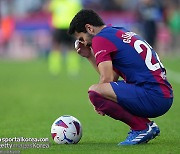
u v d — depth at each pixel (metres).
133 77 23.91
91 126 32.78
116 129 31.33
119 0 104.56
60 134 24.94
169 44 104.75
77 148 23.75
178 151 22.92
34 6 106.56
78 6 76.94
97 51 23.77
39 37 103.50
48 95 51.38
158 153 22.44
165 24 101.50
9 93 53.47
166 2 105.94
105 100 23.66
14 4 106.75
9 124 33.75
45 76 72.88
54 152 22.81
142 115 24.11
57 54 77.81
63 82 64.75
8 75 74.25
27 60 102.56
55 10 77.25
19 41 104.94
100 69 23.61
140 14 84.06
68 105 43.91
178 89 55.38
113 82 23.69
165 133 29.05
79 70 83.19
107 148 23.67
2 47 105.50
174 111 39.72
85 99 48.00
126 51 23.91
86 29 24.19
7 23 104.88
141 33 97.19
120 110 23.86
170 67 80.00
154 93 23.67
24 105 44.25
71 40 77.81
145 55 23.97
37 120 35.69
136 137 24.39
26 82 64.88
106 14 102.81
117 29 24.44
